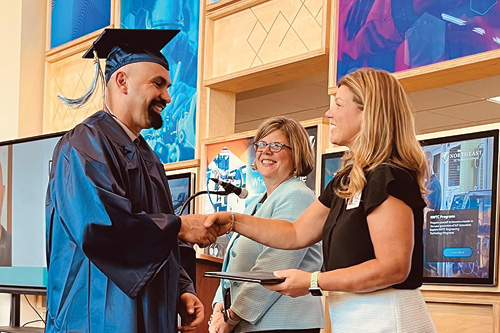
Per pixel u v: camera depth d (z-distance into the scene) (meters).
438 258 3.57
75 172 2.39
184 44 5.70
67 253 2.48
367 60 4.22
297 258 2.90
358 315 2.28
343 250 2.30
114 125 2.57
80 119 6.67
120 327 2.41
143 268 2.39
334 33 4.41
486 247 3.39
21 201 5.70
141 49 2.65
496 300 3.36
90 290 2.45
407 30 4.04
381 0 4.19
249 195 4.83
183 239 2.65
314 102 9.01
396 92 2.37
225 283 3.07
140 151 2.70
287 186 3.05
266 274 2.46
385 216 2.23
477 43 3.70
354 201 2.32
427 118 9.04
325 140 4.36
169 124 5.75
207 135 5.39
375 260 2.23
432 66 3.85
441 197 3.59
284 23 4.87
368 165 2.33
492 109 8.52
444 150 3.60
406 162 2.31
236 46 5.23
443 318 3.56
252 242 3.04
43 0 7.25
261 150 3.12
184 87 5.65
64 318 2.46
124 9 6.33
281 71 4.93
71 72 6.88
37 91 7.16
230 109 5.52
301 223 2.74
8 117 7.12
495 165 3.39
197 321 2.77
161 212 2.67
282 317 2.89
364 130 2.33
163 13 5.92
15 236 5.69
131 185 2.52
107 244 2.34
